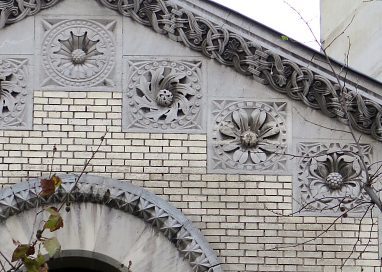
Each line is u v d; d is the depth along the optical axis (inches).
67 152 823.7
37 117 828.0
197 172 824.3
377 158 829.8
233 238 815.1
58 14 843.4
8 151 822.5
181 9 840.3
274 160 828.6
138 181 820.6
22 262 710.5
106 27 842.8
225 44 836.6
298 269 812.0
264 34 836.6
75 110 829.8
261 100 836.6
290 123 834.2
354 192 823.7
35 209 810.2
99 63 837.8
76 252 807.7
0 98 829.8
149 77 837.2
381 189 798.5
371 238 816.9
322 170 828.6
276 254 813.9
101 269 820.0
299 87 834.2
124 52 839.7
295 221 818.8
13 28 840.9
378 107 828.0
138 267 807.1
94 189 812.0
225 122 832.3
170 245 810.2
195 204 819.4
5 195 808.9
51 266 816.3
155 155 825.5
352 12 1053.8
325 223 818.8
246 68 837.8
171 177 822.5
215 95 836.0
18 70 834.8
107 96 832.9
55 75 835.4
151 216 810.8
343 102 788.0
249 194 822.5
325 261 813.9
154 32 843.4
